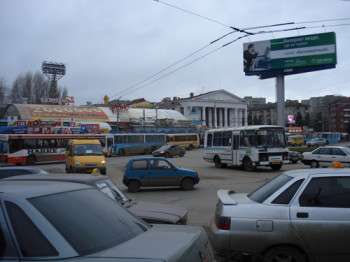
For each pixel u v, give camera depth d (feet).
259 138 69.21
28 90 234.79
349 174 16.03
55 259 7.81
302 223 15.10
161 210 21.03
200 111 313.53
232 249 15.62
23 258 7.83
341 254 14.84
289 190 16.06
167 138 183.01
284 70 156.87
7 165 120.67
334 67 148.77
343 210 15.16
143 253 8.36
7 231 8.20
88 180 19.27
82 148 67.46
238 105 332.60
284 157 70.59
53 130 121.29
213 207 35.73
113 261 7.86
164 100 354.74
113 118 235.40
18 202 8.66
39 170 32.65
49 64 255.29
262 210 15.76
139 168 48.14
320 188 15.83
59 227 8.54
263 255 15.39
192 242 9.66
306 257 15.17
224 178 62.18
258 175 64.85
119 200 20.88
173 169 48.75
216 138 82.28
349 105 385.29
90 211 9.98
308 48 152.97
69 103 247.09
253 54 161.89
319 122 392.68
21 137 111.24
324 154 68.54
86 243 8.55
